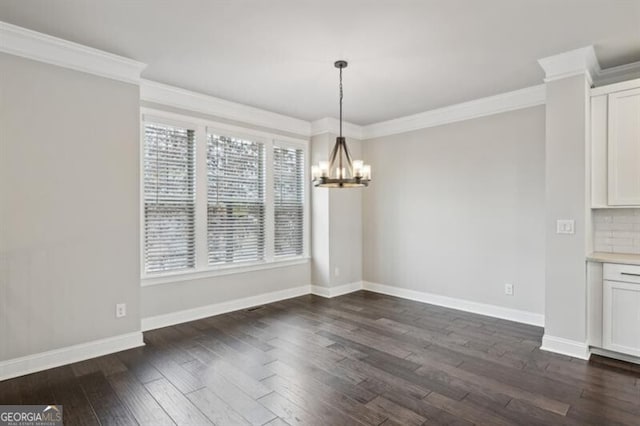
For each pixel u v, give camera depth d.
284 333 3.67
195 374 2.75
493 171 4.24
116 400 2.38
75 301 2.99
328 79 3.63
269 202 4.89
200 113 4.16
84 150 3.03
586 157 3.01
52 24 2.60
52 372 2.78
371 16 2.47
